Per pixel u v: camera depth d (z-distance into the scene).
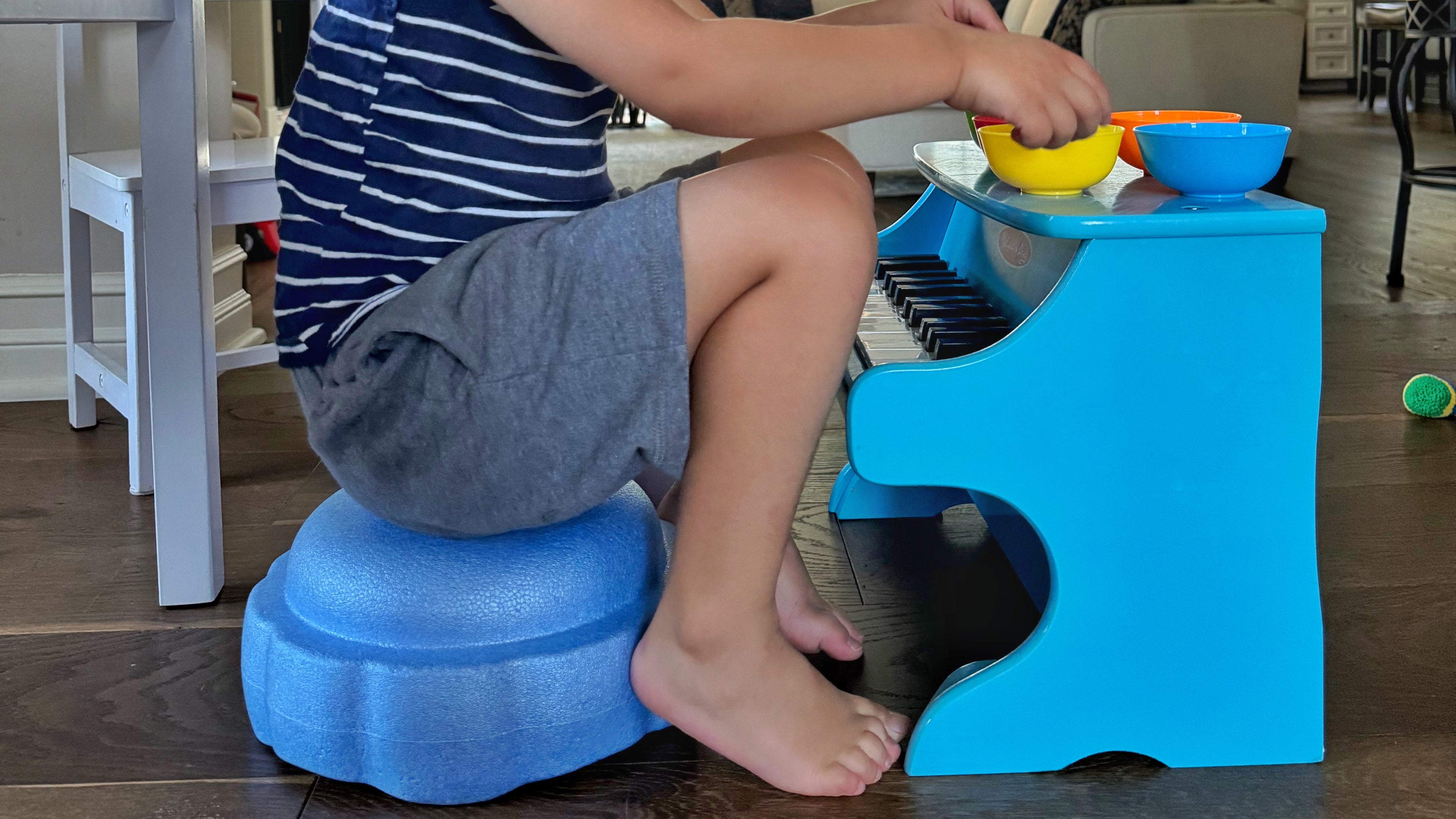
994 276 1.11
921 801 0.81
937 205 1.33
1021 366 0.80
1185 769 0.85
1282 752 0.85
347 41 0.78
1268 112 3.56
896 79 0.76
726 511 0.78
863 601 1.12
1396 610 1.08
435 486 0.78
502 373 0.74
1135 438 0.81
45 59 1.82
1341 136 5.16
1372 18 6.36
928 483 0.81
